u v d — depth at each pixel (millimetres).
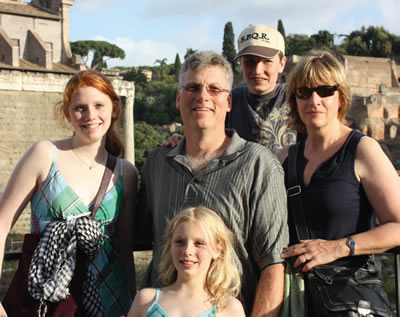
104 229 4680
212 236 4203
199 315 4086
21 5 46875
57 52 47344
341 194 4457
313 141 4793
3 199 4625
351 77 91750
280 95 6918
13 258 4934
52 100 39500
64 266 4344
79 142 4777
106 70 41750
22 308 4336
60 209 4555
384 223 4359
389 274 20859
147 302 4242
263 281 4387
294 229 4656
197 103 4559
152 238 5184
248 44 6746
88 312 4512
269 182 4477
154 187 4836
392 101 76875
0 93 37750
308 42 112438
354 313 4219
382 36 112625
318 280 4375
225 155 4578
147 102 98625
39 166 4633
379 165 4441
